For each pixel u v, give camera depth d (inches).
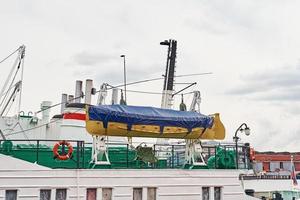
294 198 1549.0
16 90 916.0
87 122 726.5
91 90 1067.3
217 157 850.8
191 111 850.8
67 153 748.6
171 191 762.8
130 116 741.9
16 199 650.2
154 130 770.2
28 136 957.2
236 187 829.8
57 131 1002.7
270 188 1806.1
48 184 671.1
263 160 2992.1
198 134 807.7
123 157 866.1
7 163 650.8
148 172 748.6
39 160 773.3
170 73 1103.0
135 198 738.8
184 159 850.8
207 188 805.2
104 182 711.1
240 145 1040.8
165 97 1046.4
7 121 908.6
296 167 3031.5
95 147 732.7
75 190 687.7
